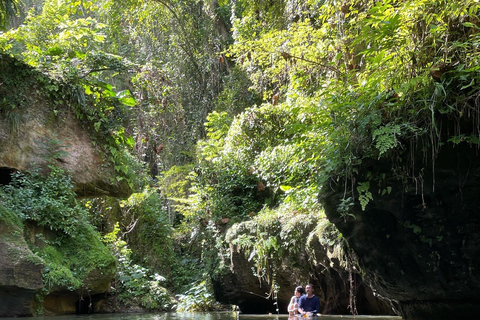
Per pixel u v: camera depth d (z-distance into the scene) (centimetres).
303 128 629
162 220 1756
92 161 1063
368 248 610
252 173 1313
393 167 532
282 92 1365
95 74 1141
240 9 1831
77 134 1052
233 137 1395
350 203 555
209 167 1445
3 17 1042
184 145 1962
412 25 526
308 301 845
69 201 1016
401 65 533
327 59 926
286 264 985
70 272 953
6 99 955
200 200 1435
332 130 584
